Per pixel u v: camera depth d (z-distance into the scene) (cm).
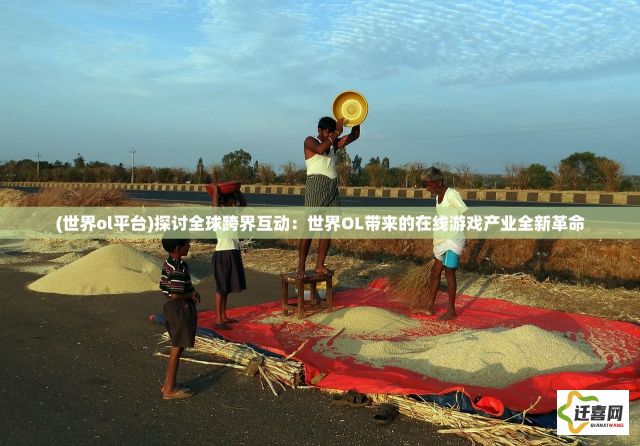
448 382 477
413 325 676
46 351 601
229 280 661
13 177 6669
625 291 852
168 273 476
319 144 688
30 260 1234
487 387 461
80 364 561
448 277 702
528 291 861
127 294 870
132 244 1475
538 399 408
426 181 709
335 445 394
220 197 666
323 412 447
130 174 5562
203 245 1405
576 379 454
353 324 664
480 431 393
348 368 516
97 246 1436
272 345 578
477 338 548
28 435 409
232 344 579
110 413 448
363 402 451
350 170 3578
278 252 1269
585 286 887
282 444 396
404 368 512
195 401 470
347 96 712
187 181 4950
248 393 486
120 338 646
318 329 650
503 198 2700
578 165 2781
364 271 1034
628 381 455
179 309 475
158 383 511
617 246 1033
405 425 423
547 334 549
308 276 693
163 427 423
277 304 773
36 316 744
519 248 1097
